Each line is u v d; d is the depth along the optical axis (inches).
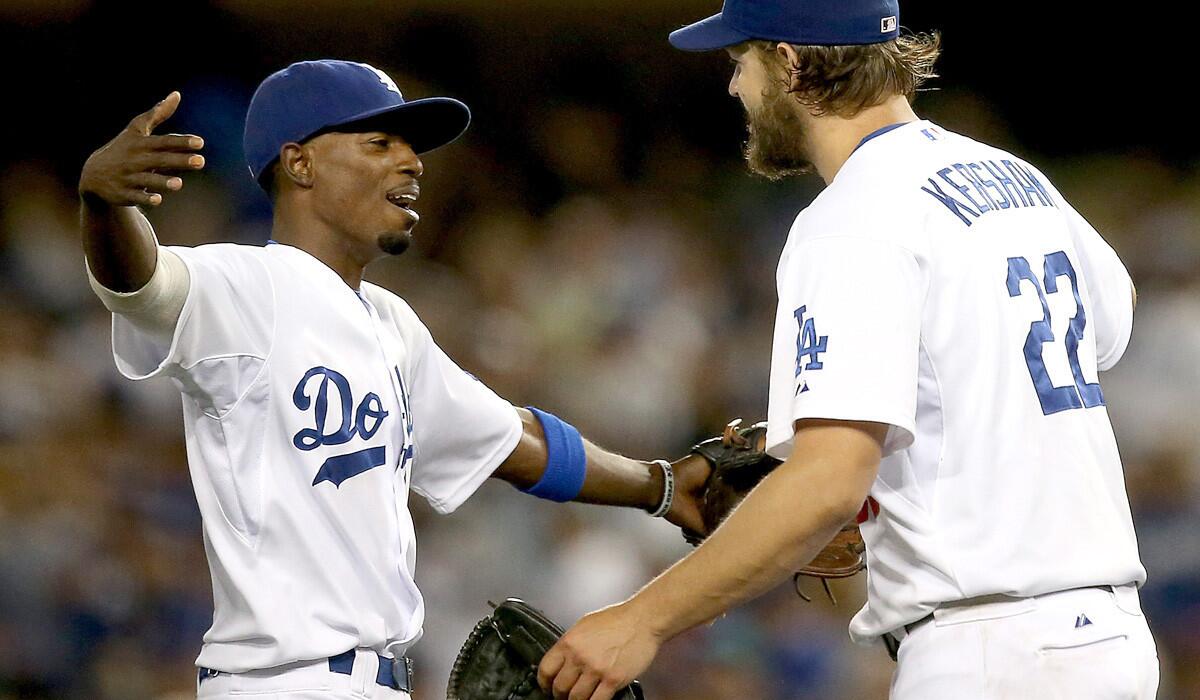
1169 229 1595.7
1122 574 429.7
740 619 1194.0
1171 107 1702.8
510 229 1598.2
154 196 406.3
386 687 467.2
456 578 1191.6
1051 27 1699.1
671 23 1696.6
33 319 1403.8
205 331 445.1
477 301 1520.7
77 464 1273.4
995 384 427.8
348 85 488.4
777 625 1195.9
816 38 456.4
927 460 430.3
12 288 1425.9
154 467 1289.4
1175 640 1229.1
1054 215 467.5
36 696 1160.2
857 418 409.4
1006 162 470.0
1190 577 1251.8
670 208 1654.8
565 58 1700.3
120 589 1208.8
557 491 559.8
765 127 477.7
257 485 455.2
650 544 1243.8
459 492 538.0
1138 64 1704.0
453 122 504.7
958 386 428.8
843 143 467.2
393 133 492.7
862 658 1187.3
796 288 432.8
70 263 1466.5
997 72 1722.4
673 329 1486.2
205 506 460.4
